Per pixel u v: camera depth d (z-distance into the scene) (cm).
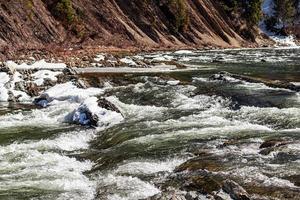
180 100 2673
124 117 2328
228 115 2286
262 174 1348
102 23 7062
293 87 2889
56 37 5994
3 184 1423
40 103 2767
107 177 1484
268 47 10150
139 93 2858
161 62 4534
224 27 10038
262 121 2144
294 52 7462
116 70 3734
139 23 7862
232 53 6944
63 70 3438
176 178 1408
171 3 8650
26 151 1797
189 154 1642
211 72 3841
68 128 2184
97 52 5553
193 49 7894
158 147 1756
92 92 2884
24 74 3291
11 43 5125
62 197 1330
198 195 1232
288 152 1533
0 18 5231
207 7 9919
